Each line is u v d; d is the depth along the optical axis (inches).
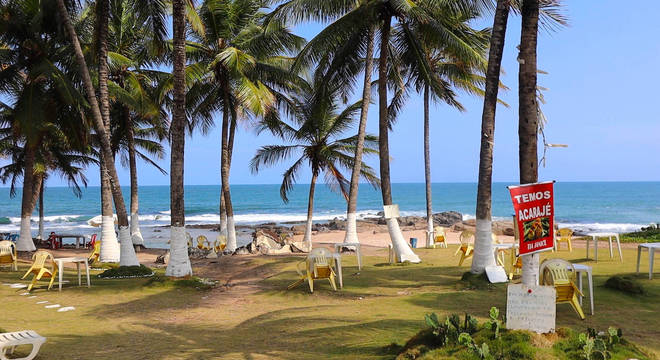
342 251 823.7
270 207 3752.5
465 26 700.7
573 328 254.1
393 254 670.5
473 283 398.3
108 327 303.9
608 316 278.4
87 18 744.3
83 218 2532.0
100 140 557.3
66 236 1051.3
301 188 7258.9
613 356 177.2
